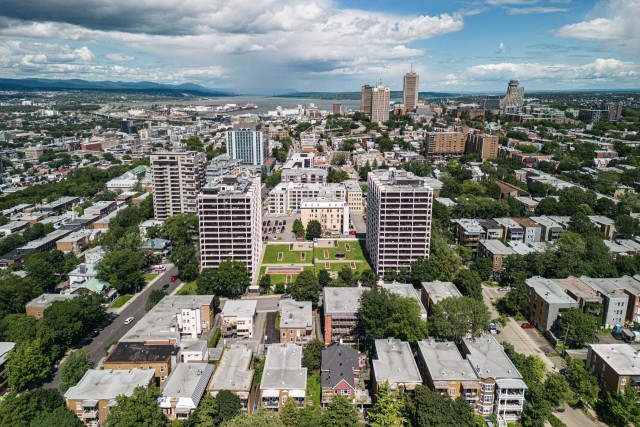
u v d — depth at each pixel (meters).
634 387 183.62
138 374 180.50
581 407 190.38
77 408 167.62
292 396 177.38
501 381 176.12
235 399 171.88
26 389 199.50
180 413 165.62
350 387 183.38
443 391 177.12
